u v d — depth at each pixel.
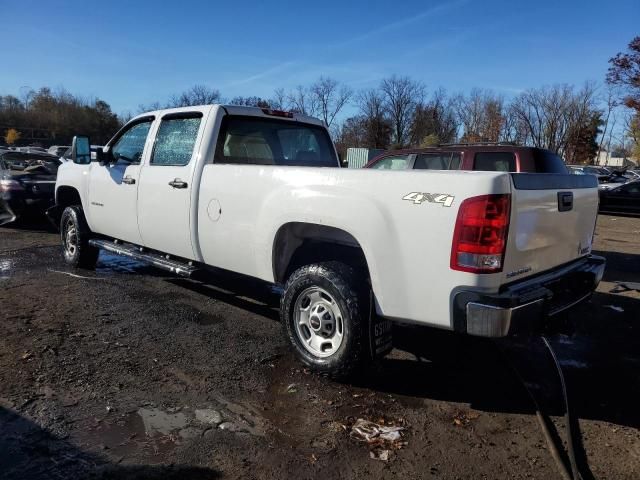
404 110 68.19
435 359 4.41
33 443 2.92
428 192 3.20
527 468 2.90
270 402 3.52
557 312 3.46
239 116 5.05
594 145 57.88
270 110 5.38
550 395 3.80
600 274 4.13
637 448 3.13
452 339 4.89
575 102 56.41
